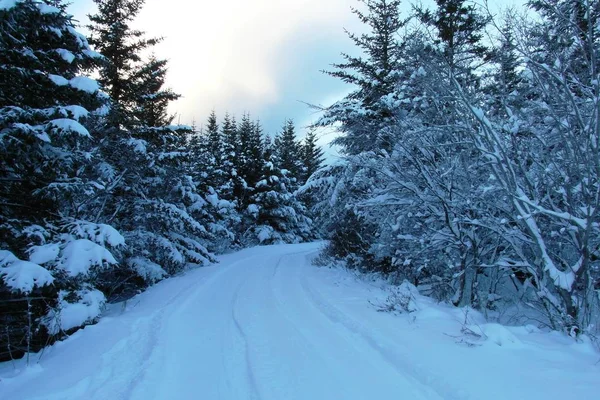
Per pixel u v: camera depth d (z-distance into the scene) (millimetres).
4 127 6000
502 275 7508
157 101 13773
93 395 3781
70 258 6117
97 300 7031
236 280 10969
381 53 12297
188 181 15195
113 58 12070
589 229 4598
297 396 3652
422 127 6832
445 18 7520
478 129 6055
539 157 5727
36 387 4027
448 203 6504
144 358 4836
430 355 4203
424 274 9273
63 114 6336
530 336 4609
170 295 9062
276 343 5234
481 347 4289
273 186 29844
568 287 4781
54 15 6148
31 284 5398
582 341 4254
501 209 5770
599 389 3072
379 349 4711
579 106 5328
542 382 3281
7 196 7117
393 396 3514
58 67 7160
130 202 11930
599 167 4422
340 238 13062
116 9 12328
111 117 9664
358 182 9906
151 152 11984
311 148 43844
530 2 5398
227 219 24625
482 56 6719
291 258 17219
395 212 7711
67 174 7406
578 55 5324
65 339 5953
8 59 6199
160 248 12742
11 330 6297
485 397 3113
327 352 4797
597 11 4938
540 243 5062
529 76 5867
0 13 5324
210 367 4508
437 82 6047
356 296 7910
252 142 30359
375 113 10562
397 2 12250
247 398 3693
